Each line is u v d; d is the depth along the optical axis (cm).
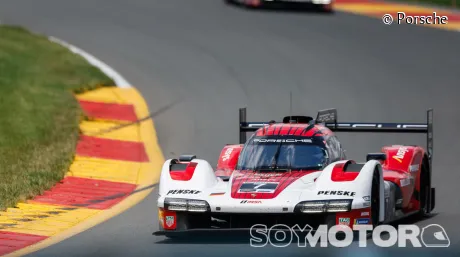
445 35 11881
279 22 12350
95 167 5791
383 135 7062
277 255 3488
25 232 4172
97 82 8606
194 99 8269
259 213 3684
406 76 9475
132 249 3747
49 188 5141
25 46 9881
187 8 13312
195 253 3591
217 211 3697
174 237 3984
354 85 9000
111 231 4188
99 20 12262
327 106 8125
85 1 13738
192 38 11175
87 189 5209
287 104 8188
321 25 12250
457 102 8362
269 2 13125
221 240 3853
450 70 9825
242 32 11588
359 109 8062
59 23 11969
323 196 3653
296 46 10825
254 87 8825
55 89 8031
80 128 6862
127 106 7825
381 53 10606
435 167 5981
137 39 11050
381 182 3884
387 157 4400
